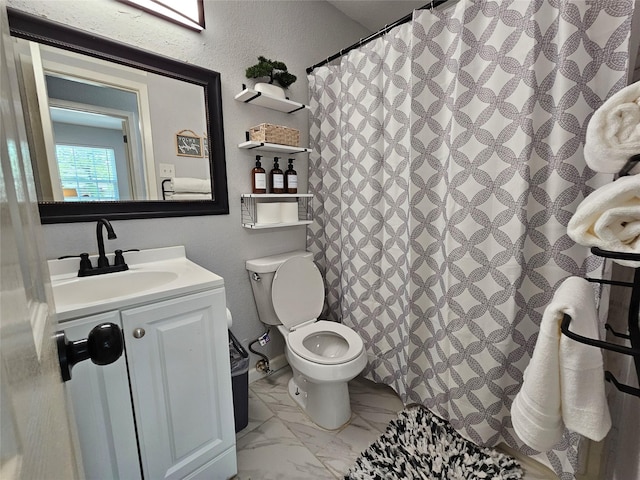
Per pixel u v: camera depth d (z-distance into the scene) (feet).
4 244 0.82
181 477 3.47
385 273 5.38
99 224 3.75
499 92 3.63
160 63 4.30
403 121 4.75
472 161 3.89
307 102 6.28
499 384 4.00
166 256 4.55
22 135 1.42
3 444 0.60
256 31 5.31
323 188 6.30
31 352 0.95
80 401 2.74
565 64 3.19
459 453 4.16
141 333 3.04
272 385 5.96
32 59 3.43
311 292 5.93
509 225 3.70
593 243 1.67
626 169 1.76
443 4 4.56
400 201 4.97
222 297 3.64
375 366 5.71
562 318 1.69
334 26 6.51
